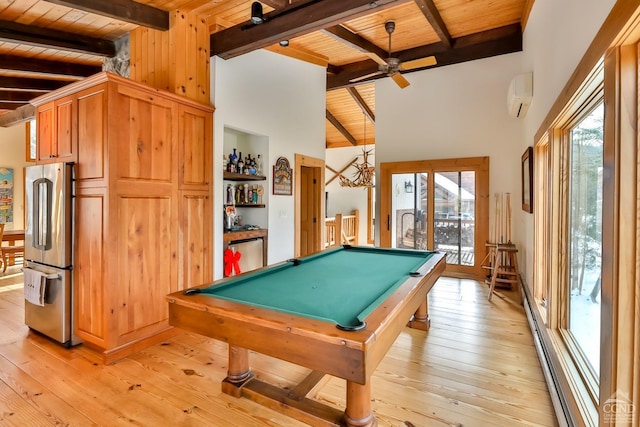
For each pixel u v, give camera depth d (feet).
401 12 14.57
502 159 17.24
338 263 9.76
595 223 6.70
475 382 7.72
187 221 10.96
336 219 29.68
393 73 14.06
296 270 8.81
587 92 6.07
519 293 14.17
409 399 7.07
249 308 5.43
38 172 10.10
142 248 9.54
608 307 4.43
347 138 32.83
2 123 20.74
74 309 9.64
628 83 4.18
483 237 17.74
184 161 10.85
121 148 8.94
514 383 7.68
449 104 18.49
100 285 8.91
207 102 12.12
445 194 18.80
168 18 11.21
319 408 6.33
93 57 14.17
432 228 19.12
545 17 9.70
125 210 9.09
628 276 4.21
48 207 9.78
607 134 4.50
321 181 19.40
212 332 5.61
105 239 8.74
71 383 7.75
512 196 16.99
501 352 9.24
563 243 8.47
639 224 4.16
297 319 4.92
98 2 9.44
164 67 11.38
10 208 24.76
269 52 15.29
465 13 14.98
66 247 9.49
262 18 9.76
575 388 5.79
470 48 17.31
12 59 13.48
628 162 4.19
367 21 15.29
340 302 6.03
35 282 9.75
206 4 11.03
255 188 15.07
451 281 17.25
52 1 8.72
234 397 7.16
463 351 9.30
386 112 20.34
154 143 9.85
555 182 8.58
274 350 4.94
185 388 7.52
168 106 10.31
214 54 12.15
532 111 12.33
